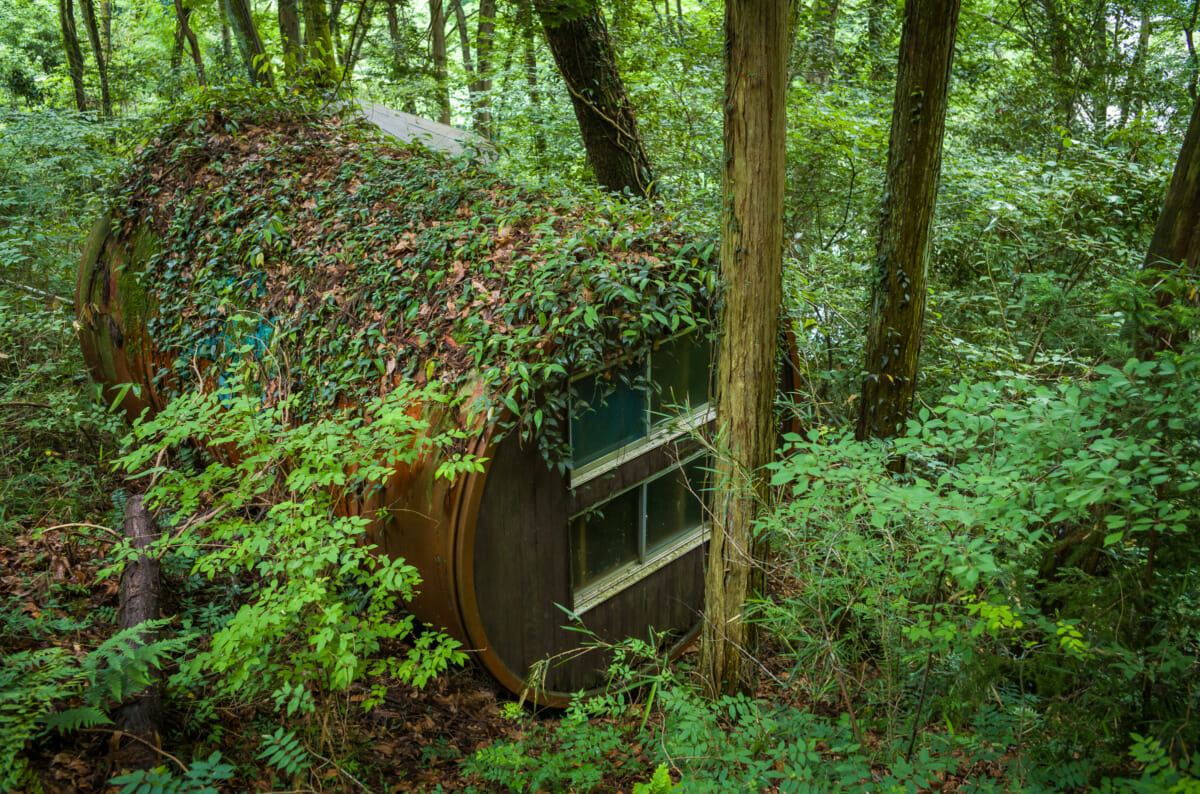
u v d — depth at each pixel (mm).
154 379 5918
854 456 3225
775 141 3736
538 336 4113
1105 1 11039
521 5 7574
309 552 3156
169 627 3953
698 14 12422
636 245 4789
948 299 7328
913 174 4762
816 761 2920
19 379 5750
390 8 11875
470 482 3902
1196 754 2342
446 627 4293
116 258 6324
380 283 4785
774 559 4656
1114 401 2740
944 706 3004
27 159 9570
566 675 4789
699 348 5102
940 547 2688
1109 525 2379
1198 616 2648
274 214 5605
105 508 5094
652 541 5273
